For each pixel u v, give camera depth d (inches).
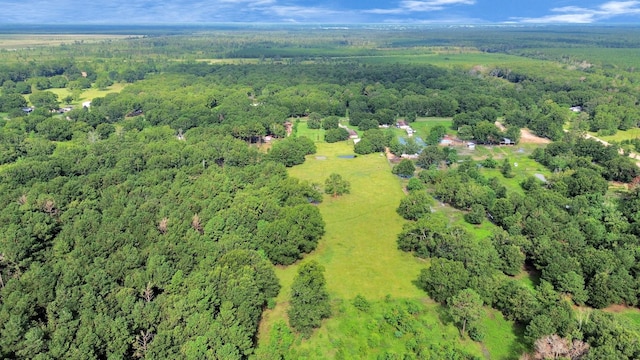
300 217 4328.3
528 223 4261.8
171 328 2839.6
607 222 4407.0
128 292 3105.3
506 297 3316.9
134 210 4239.7
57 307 2878.9
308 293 3245.6
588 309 3356.3
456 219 4995.1
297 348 3061.0
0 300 2982.3
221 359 2605.8
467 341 3105.3
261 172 5703.7
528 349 3002.0
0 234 3649.1
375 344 3078.2
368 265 4099.4
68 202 4539.9
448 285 3398.1
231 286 3174.2
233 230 4141.2
